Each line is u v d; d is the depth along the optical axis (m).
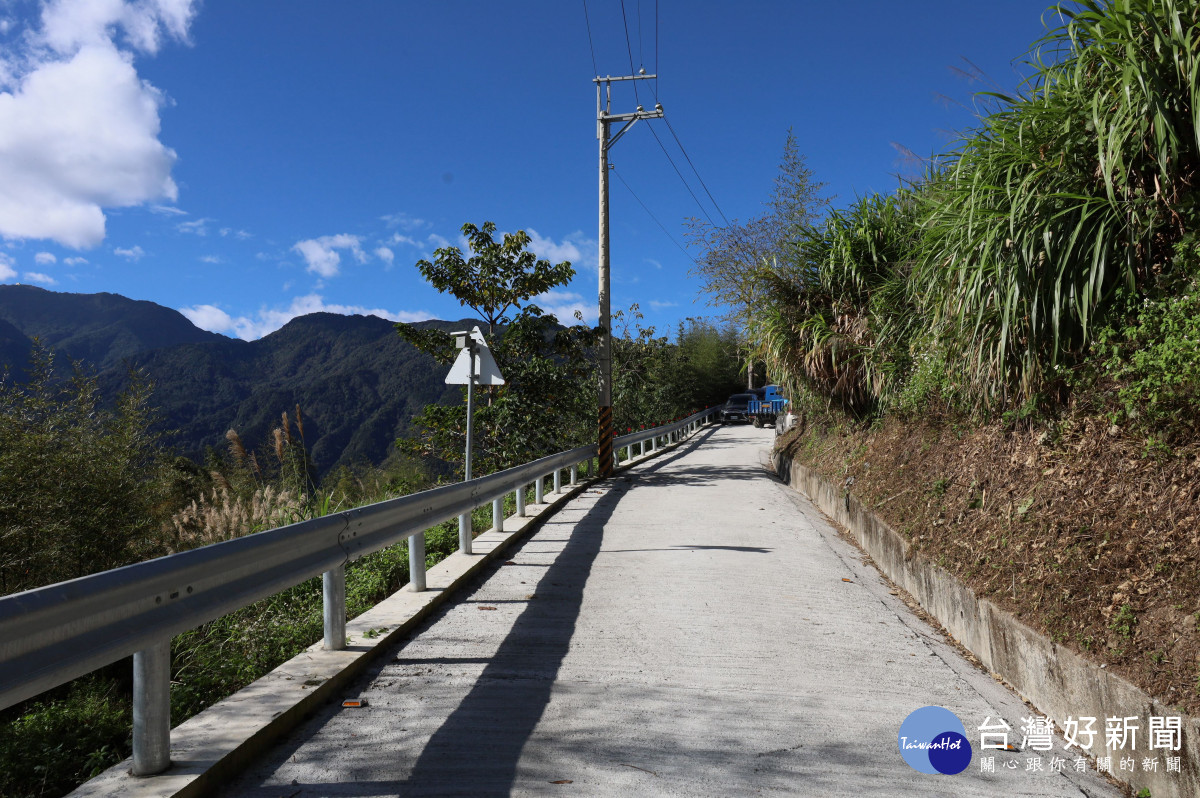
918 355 9.22
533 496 13.81
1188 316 4.38
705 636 5.42
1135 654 3.44
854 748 3.65
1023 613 4.46
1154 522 4.02
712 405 49.03
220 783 3.11
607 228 18.28
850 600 6.57
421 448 17.33
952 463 7.02
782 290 13.89
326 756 3.41
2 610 2.29
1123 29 4.98
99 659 2.65
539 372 16.66
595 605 6.22
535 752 3.50
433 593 6.15
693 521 10.72
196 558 3.23
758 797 3.13
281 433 14.18
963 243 6.09
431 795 3.06
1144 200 4.92
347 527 4.81
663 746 3.62
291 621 6.05
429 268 16.88
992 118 6.07
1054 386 5.55
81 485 7.19
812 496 13.14
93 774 3.62
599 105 18.50
